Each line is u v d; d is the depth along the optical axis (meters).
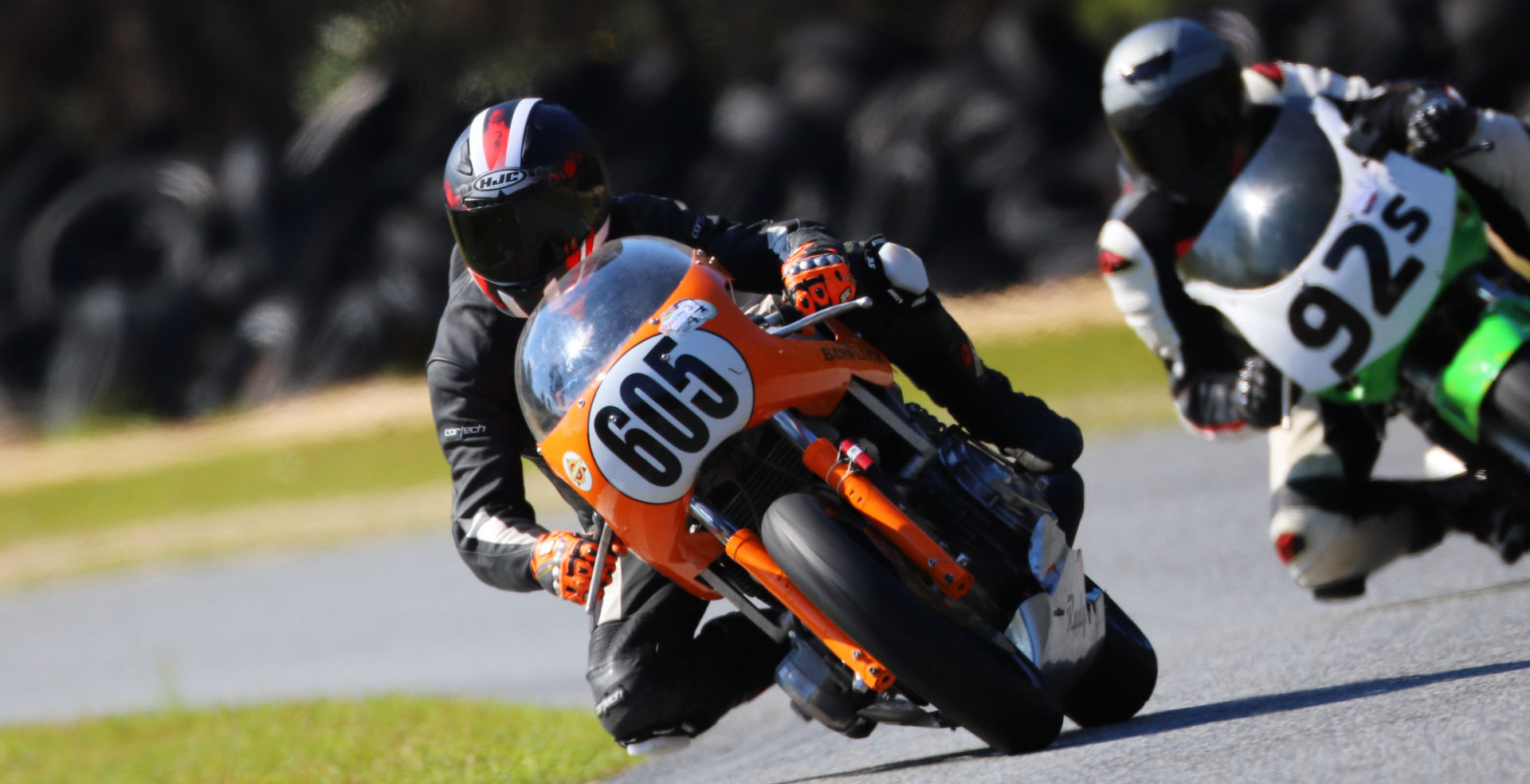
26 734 27.52
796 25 82.44
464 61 88.81
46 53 88.81
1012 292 67.06
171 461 67.38
